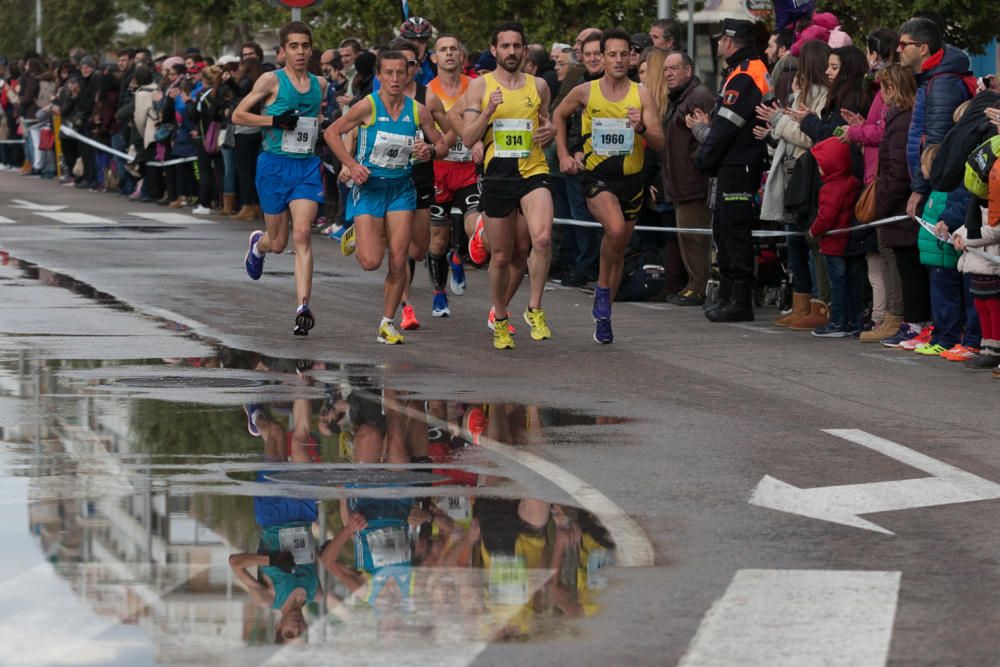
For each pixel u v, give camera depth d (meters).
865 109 31.98
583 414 24.16
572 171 31.33
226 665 12.77
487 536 16.89
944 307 29.88
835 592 14.93
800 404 25.16
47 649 13.15
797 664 12.91
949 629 13.84
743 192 34.78
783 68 35.00
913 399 25.67
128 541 16.45
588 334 33.22
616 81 30.95
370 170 30.81
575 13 65.00
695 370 28.52
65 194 72.00
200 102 61.81
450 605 14.39
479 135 30.03
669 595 14.78
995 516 18.00
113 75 73.38
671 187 37.53
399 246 31.23
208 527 17.11
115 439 21.80
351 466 20.30
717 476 19.92
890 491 19.20
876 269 32.12
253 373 27.73
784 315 35.59
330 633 13.57
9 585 14.87
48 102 84.31
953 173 28.00
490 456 21.02
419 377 27.53
